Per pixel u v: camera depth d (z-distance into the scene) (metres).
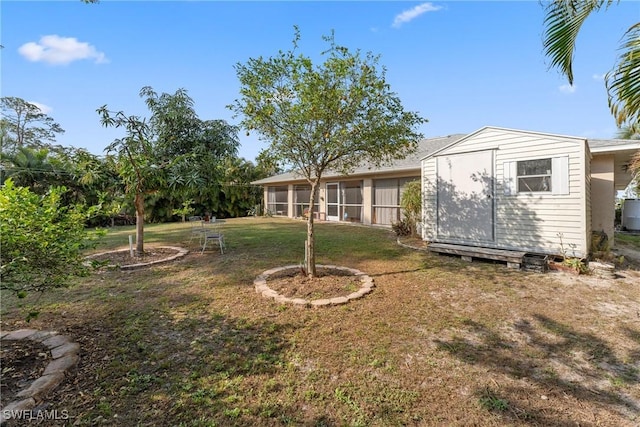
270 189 20.67
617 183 12.79
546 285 5.19
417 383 2.60
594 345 3.25
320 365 2.86
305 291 4.70
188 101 9.47
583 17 3.28
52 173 14.19
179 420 2.15
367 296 4.60
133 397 2.38
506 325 3.71
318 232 11.77
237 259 7.11
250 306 4.23
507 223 7.09
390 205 13.28
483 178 7.43
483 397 2.43
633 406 2.33
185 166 7.83
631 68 2.78
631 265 6.58
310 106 4.58
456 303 4.38
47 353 2.94
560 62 3.56
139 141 7.61
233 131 10.09
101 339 3.32
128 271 6.09
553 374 2.74
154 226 15.33
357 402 2.36
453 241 7.98
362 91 4.62
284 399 2.39
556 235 6.44
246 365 2.83
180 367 2.81
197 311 4.08
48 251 2.72
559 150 6.37
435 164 8.32
